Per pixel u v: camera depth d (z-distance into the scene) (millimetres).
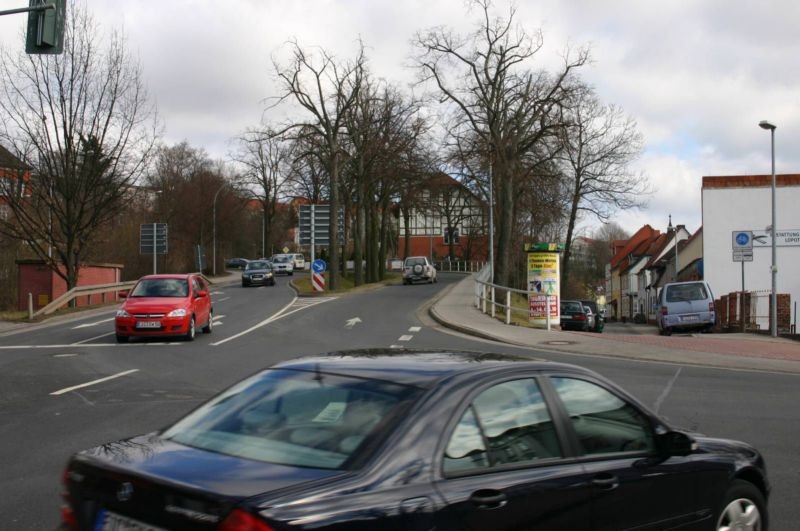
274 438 3705
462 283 49094
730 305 30219
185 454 3637
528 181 41125
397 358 4383
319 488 3191
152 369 14703
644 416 4676
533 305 25469
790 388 12984
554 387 4309
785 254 39375
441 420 3643
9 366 15125
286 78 42406
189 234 65875
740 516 4922
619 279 95312
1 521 5762
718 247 40031
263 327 24078
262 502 3053
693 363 16656
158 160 72625
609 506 4121
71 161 29859
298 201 77312
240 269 91312
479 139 39250
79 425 9414
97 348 18469
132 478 3354
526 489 3740
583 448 4199
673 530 4484
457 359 4352
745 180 39844
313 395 3977
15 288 36531
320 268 40719
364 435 3543
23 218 31297
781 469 7637
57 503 6230
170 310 19594
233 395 4285
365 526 3141
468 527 3455
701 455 4754
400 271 85875
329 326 24453
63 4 12469
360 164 50312
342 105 45812
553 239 61062
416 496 3336
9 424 9469
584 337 21641
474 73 38781
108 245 50438
